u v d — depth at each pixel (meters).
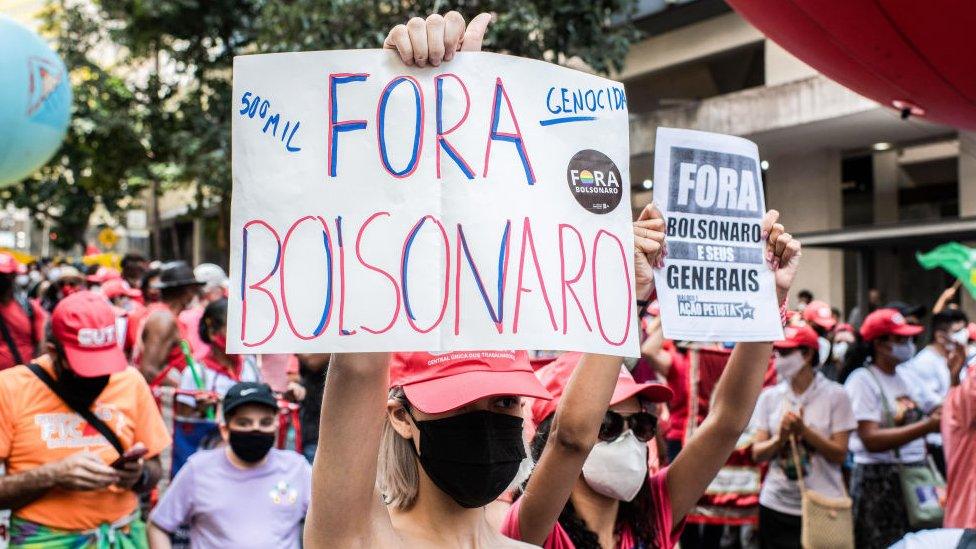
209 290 9.55
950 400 5.05
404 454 2.11
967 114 4.45
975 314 15.07
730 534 7.48
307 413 6.93
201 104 17.77
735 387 2.88
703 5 17.47
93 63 19.27
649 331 6.79
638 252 2.50
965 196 15.23
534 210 1.94
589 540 2.86
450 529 2.07
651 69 19.27
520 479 2.32
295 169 1.89
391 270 1.87
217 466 4.39
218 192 17.09
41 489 3.94
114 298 11.62
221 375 6.10
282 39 11.23
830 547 5.93
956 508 4.95
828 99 14.15
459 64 1.94
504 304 1.88
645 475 2.91
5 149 5.53
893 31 3.89
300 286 1.86
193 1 17.25
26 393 4.07
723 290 2.66
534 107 1.98
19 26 5.63
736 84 18.55
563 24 10.86
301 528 5.35
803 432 6.07
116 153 19.48
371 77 1.92
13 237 33.25
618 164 2.07
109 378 4.26
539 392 2.06
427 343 1.84
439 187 1.90
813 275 17.28
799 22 4.20
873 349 6.84
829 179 17.14
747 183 2.74
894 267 16.14
